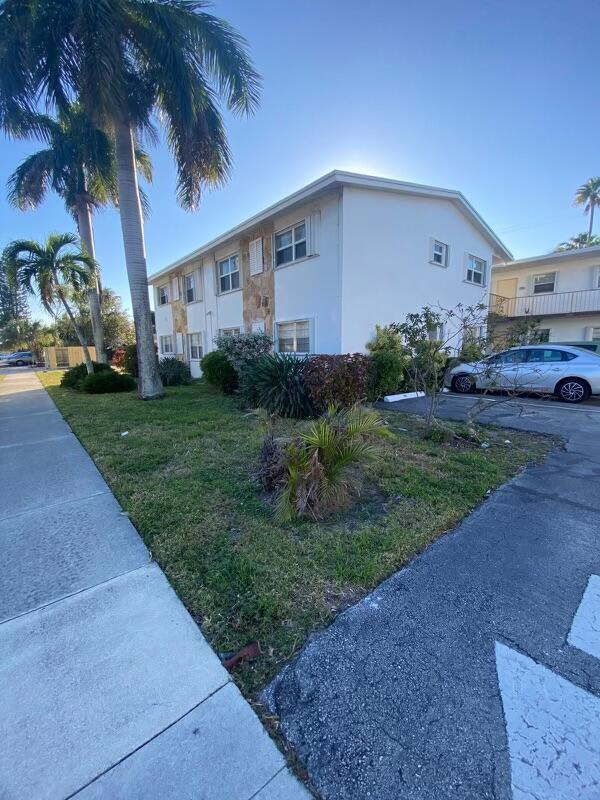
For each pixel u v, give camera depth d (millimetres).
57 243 12539
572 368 8641
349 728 1481
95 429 6508
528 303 16531
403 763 1354
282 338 11133
